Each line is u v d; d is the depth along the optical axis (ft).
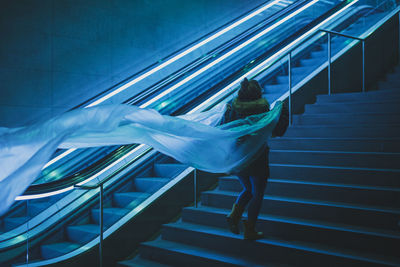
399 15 24.68
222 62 21.79
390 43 24.06
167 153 10.21
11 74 19.27
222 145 10.26
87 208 14.43
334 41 20.77
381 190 10.88
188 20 26.14
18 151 7.39
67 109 20.99
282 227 10.97
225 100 17.21
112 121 8.07
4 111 19.07
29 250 13.08
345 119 16.48
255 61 17.51
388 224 9.91
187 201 14.79
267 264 10.07
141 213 13.47
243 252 10.95
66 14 20.92
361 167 13.05
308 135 16.46
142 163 15.25
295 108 18.70
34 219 13.74
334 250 9.61
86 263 12.33
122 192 14.67
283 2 29.91
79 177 11.75
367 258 8.89
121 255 12.95
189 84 20.40
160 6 24.71
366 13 23.39
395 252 9.04
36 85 19.99
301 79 19.70
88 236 13.15
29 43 19.76
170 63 24.53
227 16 28.35
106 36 22.40
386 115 15.37
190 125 9.59
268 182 13.23
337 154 13.57
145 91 18.72
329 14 21.04
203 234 12.02
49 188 11.02
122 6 23.03
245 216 11.97
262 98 11.44
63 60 20.86
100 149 17.79
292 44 21.68
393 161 12.39
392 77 21.54
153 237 13.75
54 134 7.42
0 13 18.94
